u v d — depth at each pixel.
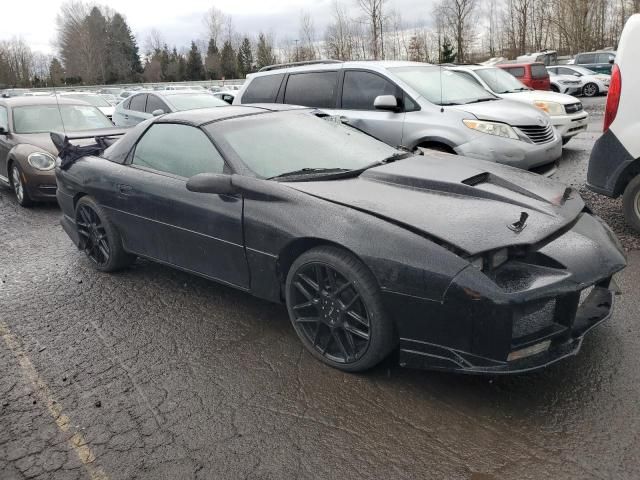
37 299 4.31
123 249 4.52
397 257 2.67
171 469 2.40
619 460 2.27
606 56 25.98
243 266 3.44
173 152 3.98
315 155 3.75
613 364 2.95
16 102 8.23
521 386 2.82
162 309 4.00
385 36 40.66
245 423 2.68
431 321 2.62
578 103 9.90
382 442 2.48
